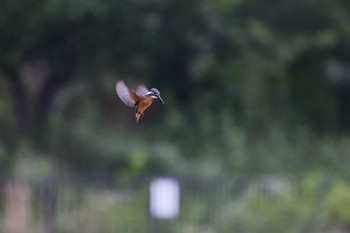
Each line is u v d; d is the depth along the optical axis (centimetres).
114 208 2177
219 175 2975
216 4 3180
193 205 2248
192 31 3266
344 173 3058
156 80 3722
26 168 2869
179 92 3772
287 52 3466
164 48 3281
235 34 3344
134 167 2570
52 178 2209
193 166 3141
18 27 2944
